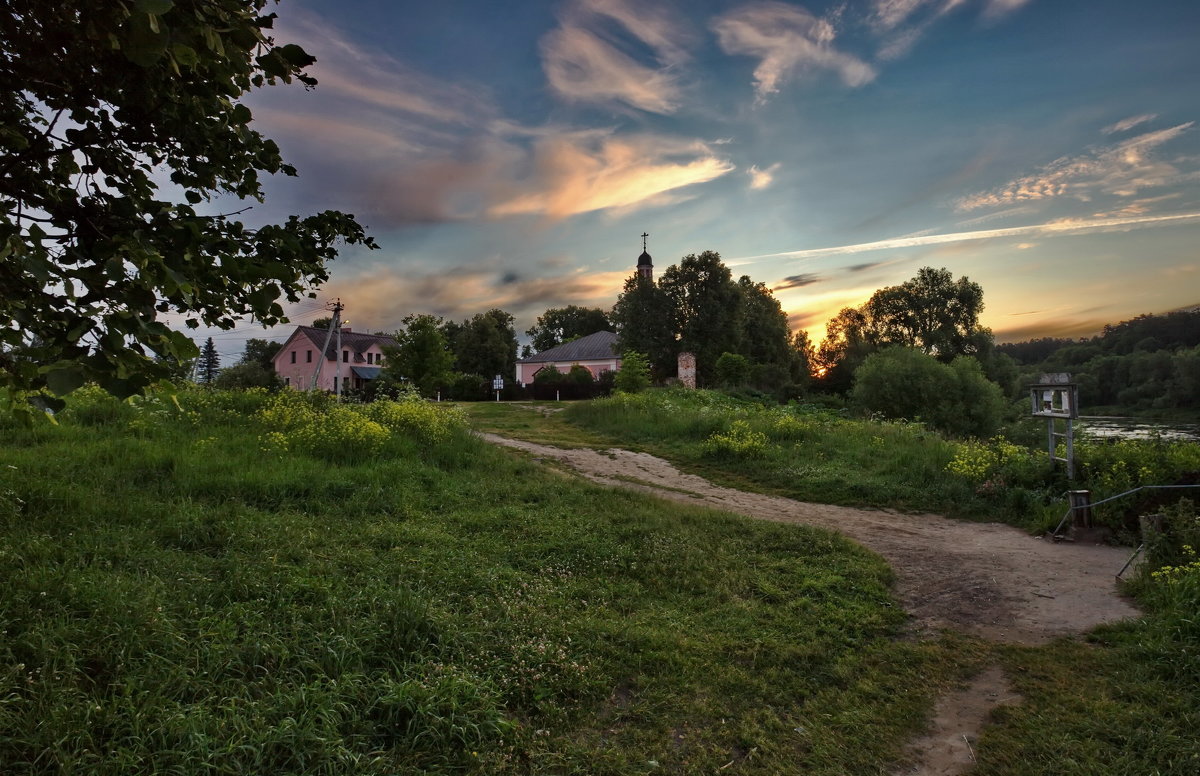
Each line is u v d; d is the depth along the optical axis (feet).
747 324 172.24
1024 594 19.29
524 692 12.34
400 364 94.02
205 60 8.14
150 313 7.06
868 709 12.86
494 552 20.11
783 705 12.94
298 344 172.04
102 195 8.68
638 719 12.16
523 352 271.90
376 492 25.11
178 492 22.08
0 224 7.16
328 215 11.27
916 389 98.43
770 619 16.83
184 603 13.39
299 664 11.76
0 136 9.20
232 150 10.68
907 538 26.66
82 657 10.82
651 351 150.00
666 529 24.14
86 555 15.30
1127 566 20.01
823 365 217.15
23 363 7.51
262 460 27.76
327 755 9.46
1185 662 13.43
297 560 17.19
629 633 15.14
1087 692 13.19
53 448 26.04
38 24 8.26
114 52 8.26
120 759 8.63
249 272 8.11
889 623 16.98
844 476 37.65
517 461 37.76
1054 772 10.71
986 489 32.24
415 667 12.17
